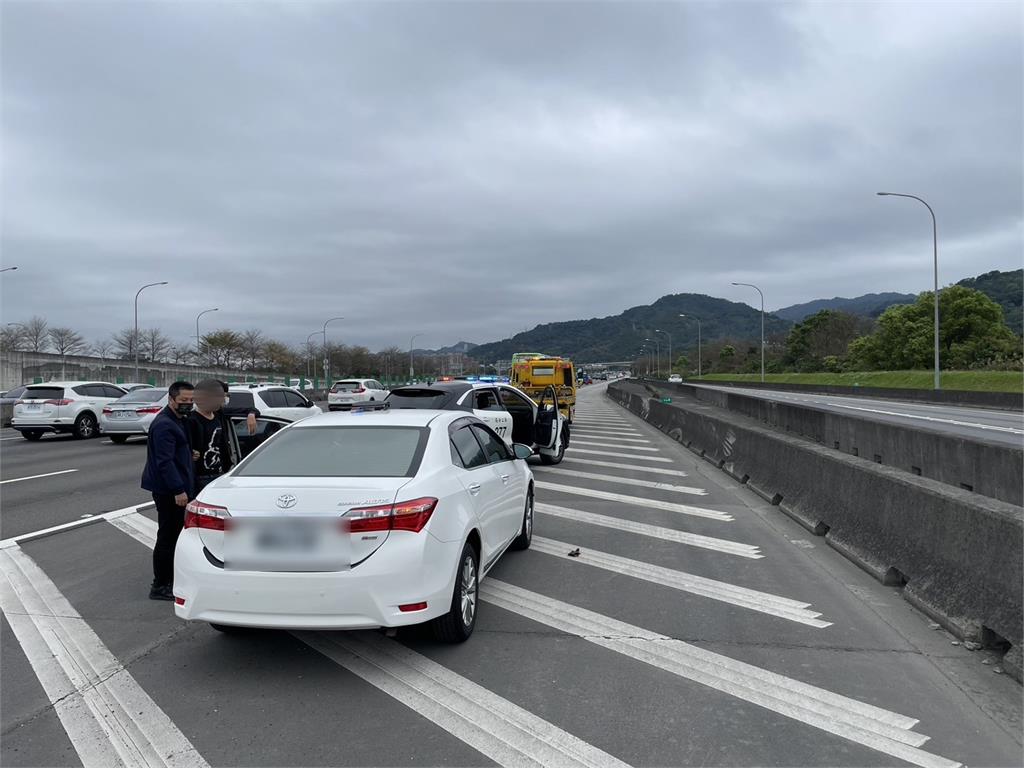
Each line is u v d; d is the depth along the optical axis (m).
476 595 5.45
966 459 9.73
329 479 4.80
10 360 44.81
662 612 5.82
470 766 3.55
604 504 10.67
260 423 14.65
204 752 3.68
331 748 3.72
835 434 16.38
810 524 8.71
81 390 22.34
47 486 12.45
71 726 3.96
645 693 4.35
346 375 98.12
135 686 4.46
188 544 4.63
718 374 123.69
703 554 7.70
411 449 5.27
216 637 5.29
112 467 15.09
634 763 3.57
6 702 4.25
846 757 3.62
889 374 61.97
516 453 7.54
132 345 81.00
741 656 4.91
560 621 5.62
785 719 4.02
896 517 6.70
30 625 5.57
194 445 6.42
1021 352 61.44
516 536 7.32
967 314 74.88
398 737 3.83
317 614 4.37
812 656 4.91
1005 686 4.44
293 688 4.42
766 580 6.72
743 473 12.72
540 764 3.56
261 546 4.46
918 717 4.04
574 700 4.25
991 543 5.07
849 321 100.19
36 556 7.68
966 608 5.24
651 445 19.91
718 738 3.81
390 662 4.82
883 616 5.71
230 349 87.12
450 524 4.88
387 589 4.39
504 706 4.18
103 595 6.32
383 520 4.46
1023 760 3.59
